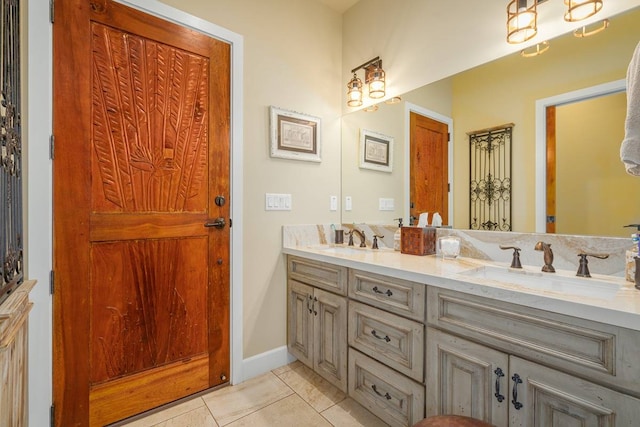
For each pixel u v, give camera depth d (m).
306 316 1.93
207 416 1.58
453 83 1.74
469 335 1.11
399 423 1.35
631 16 1.17
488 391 1.05
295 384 1.87
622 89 1.19
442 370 1.19
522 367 0.97
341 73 2.42
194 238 1.74
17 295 0.93
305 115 2.19
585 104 1.28
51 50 1.32
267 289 2.03
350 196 2.36
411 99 1.96
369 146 2.23
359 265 1.54
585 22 1.27
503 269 1.38
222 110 1.83
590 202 1.27
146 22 1.57
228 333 1.86
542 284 1.26
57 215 1.34
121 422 1.51
